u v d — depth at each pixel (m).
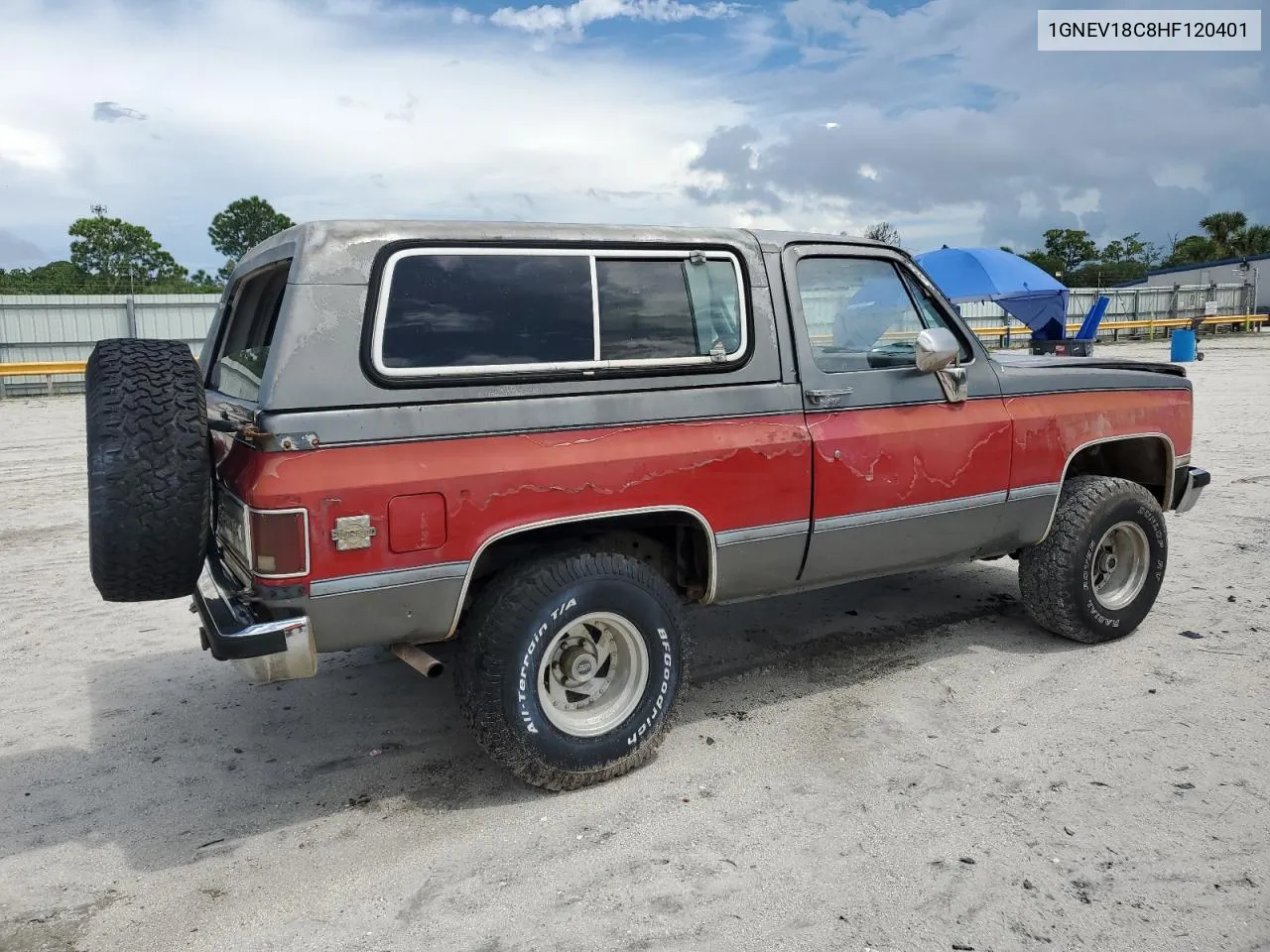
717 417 3.66
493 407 3.21
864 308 4.19
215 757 3.88
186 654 5.09
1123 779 3.49
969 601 5.64
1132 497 4.76
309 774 3.72
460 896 2.90
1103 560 4.85
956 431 4.25
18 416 16.55
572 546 3.58
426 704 4.38
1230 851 3.03
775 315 3.83
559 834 3.24
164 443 2.99
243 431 2.98
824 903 2.82
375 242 3.09
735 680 4.54
